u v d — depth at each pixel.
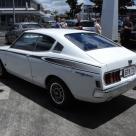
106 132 4.52
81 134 4.44
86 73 4.71
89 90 4.73
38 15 61.94
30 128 4.63
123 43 14.77
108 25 11.95
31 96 6.21
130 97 6.24
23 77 6.42
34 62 5.82
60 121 4.91
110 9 11.79
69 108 5.48
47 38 5.74
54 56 5.32
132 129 4.62
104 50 5.32
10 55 6.73
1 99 6.00
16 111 5.34
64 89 5.22
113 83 4.78
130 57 5.26
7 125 4.73
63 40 5.39
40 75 5.73
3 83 7.20
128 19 14.52
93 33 6.16
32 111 5.34
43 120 4.95
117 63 4.87
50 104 5.71
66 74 5.05
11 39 18.83
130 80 5.14
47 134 4.43
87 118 5.06
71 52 5.13
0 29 46.88
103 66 4.60
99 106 5.64
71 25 28.66
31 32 6.29
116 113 5.30
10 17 61.06
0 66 7.41
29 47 6.18
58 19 18.14
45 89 6.39
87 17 53.91
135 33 14.13
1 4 61.94
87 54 4.97
